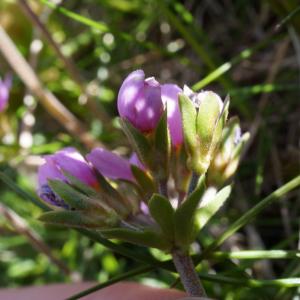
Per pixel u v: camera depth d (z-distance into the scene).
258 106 0.14
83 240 0.14
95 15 0.17
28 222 0.14
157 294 0.09
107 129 0.15
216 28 0.16
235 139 0.07
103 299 0.09
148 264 0.08
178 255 0.06
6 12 0.16
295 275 0.09
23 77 0.13
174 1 0.13
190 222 0.06
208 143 0.06
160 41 0.17
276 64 0.12
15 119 0.16
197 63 0.16
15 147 0.14
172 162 0.07
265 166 0.13
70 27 0.17
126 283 0.09
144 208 0.07
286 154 0.13
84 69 0.17
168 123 0.07
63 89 0.16
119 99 0.06
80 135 0.13
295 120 0.14
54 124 0.17
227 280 0.07
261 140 0.12
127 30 0.17
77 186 0.07
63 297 0.10
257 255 0.07
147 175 0.07
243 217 0.07
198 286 0.06
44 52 0.17
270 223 0.13
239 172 0.13
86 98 0.14
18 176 0.15
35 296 0.10
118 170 0.07
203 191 0.06
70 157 0.07
